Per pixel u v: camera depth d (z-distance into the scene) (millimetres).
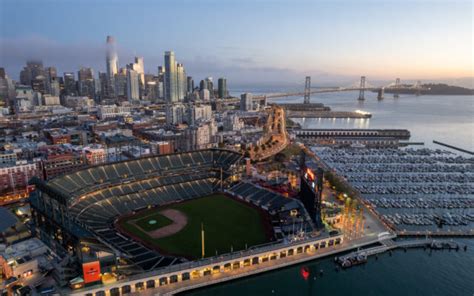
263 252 143500
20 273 126188
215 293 129250
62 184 187250
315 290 131750
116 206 196250
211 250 151875
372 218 189250
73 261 129875
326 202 199875
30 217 193000
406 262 150875
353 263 147250
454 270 145125
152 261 138125
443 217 194000
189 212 197250
